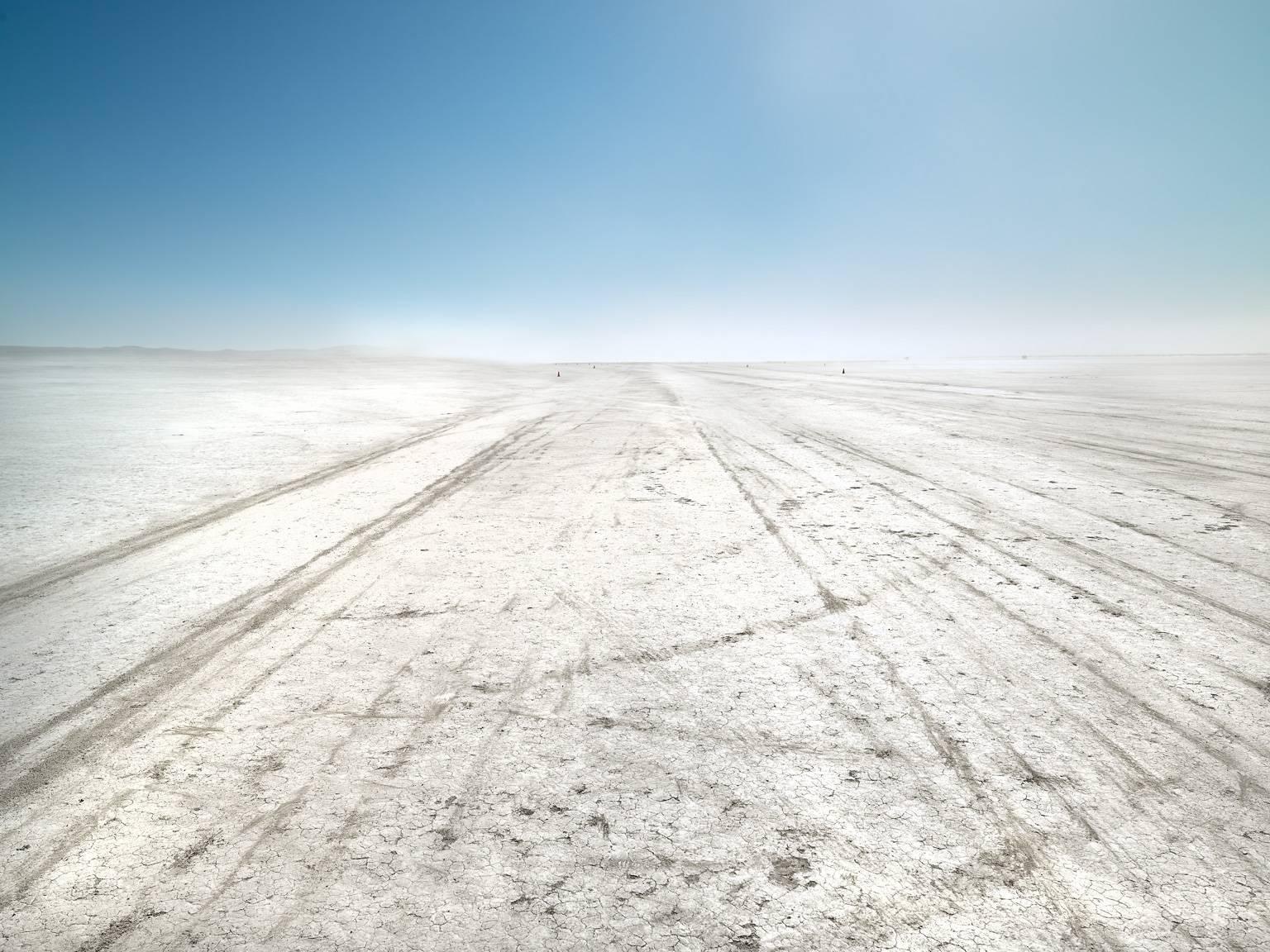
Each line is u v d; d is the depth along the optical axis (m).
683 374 31.52
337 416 11.94
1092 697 2.28
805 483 5.86
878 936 1.35
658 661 2.60
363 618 3.08
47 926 1.41
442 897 1.47
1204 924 1.36
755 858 1.57
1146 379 22.17
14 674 2.59
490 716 2.22
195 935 1.38
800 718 2.18
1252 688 2.33
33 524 4.80
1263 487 5.50
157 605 3.30
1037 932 1.35
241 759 2.01
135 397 16.33
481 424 10.81
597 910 1.43
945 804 1.75
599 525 4.63
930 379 23.98
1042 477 6.00
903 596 3.23
